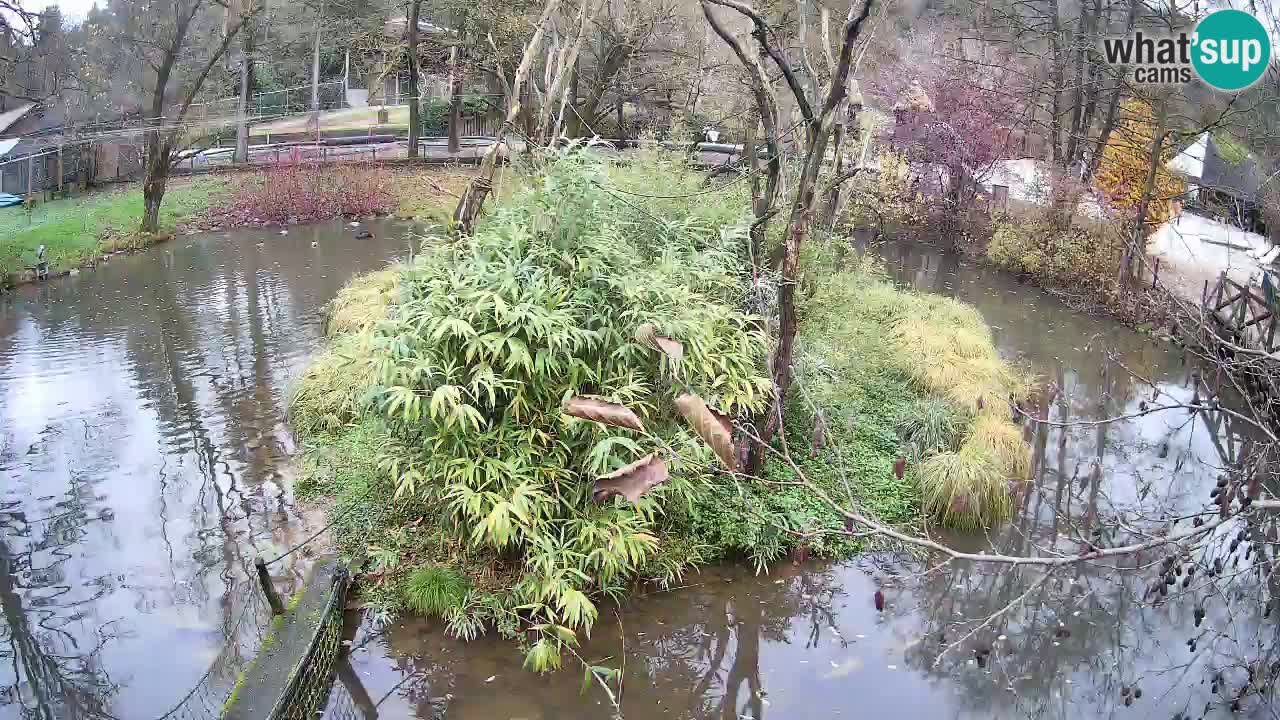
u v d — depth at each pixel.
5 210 20.62
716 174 12.69
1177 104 15.44
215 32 24.64
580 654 6.47
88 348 12.81
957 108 19.58
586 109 21.38
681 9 19.70
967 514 8.18
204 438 9.89
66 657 6.48
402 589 6.87
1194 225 16.80
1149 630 7.02
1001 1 20.86
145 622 6.83
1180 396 11.64
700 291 8.63
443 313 6.73
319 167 23.91
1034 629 7.04
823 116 7.54
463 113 33.06
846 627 6.97
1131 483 9.28
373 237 20.44
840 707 6.13
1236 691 6.24
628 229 8.48
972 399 9.88
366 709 5.89
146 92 24.00
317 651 5.98
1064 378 12.41
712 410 3.54
